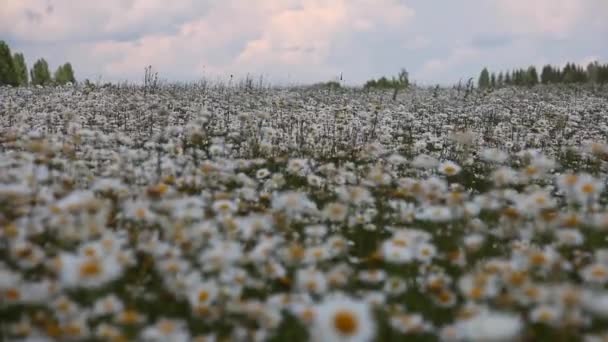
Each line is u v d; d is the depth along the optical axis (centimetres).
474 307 286
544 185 724
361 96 2141
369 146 758
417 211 495
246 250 384
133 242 370
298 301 296
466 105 1831
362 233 481
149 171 552
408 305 332
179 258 341
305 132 1009
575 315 274
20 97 1559
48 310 283
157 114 1223
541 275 337
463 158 891
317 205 567
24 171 458
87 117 1137
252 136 943
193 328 291
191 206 406
